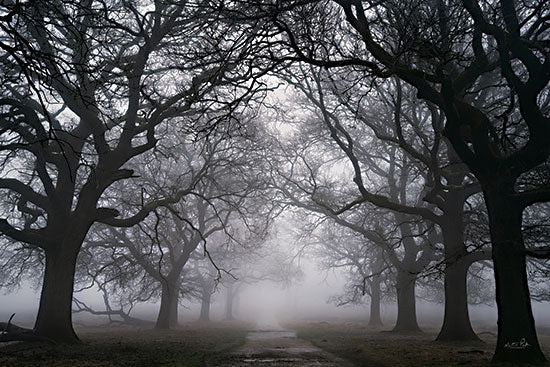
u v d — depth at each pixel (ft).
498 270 41.39
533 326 39.81
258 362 45.19
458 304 71.41
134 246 100.68
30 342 54.65
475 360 42.75
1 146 50.93
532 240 57.00
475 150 43.27
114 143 92.84
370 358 47.11
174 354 47.60
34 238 58.70
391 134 91.04
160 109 62.23
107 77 60.64
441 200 69.77
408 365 41.06
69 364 38.34
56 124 65.10
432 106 57.67
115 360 41.68
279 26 36.94
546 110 54.13
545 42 39.06
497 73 66.28
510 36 38.58
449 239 72.23
